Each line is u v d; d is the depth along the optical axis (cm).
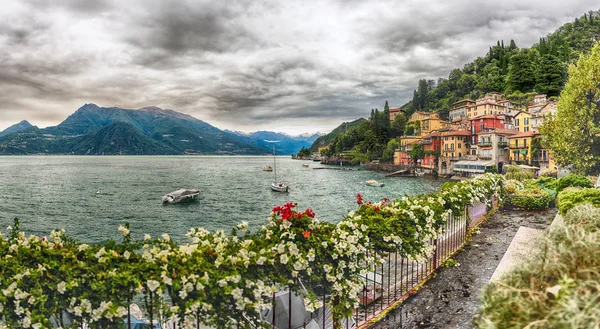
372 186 7212
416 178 8888
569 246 288
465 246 1044
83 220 3741
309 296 496
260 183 8056
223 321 412
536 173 5997
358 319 664
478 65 16450
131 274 379
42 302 360
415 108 16850
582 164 2461
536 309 245
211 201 5238
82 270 380
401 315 641
